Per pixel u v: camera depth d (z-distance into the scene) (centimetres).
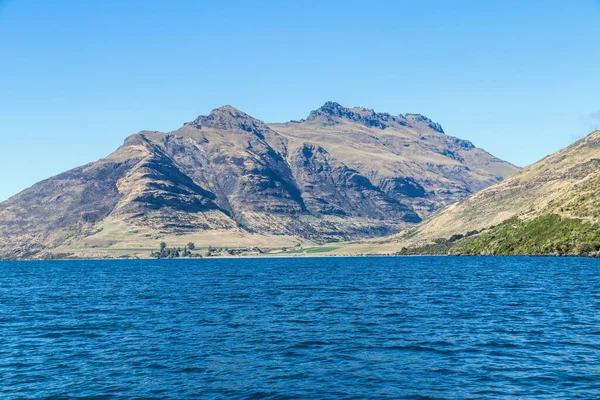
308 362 4669
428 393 3775
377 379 4125
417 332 5962
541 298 8831
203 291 12025
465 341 5400
